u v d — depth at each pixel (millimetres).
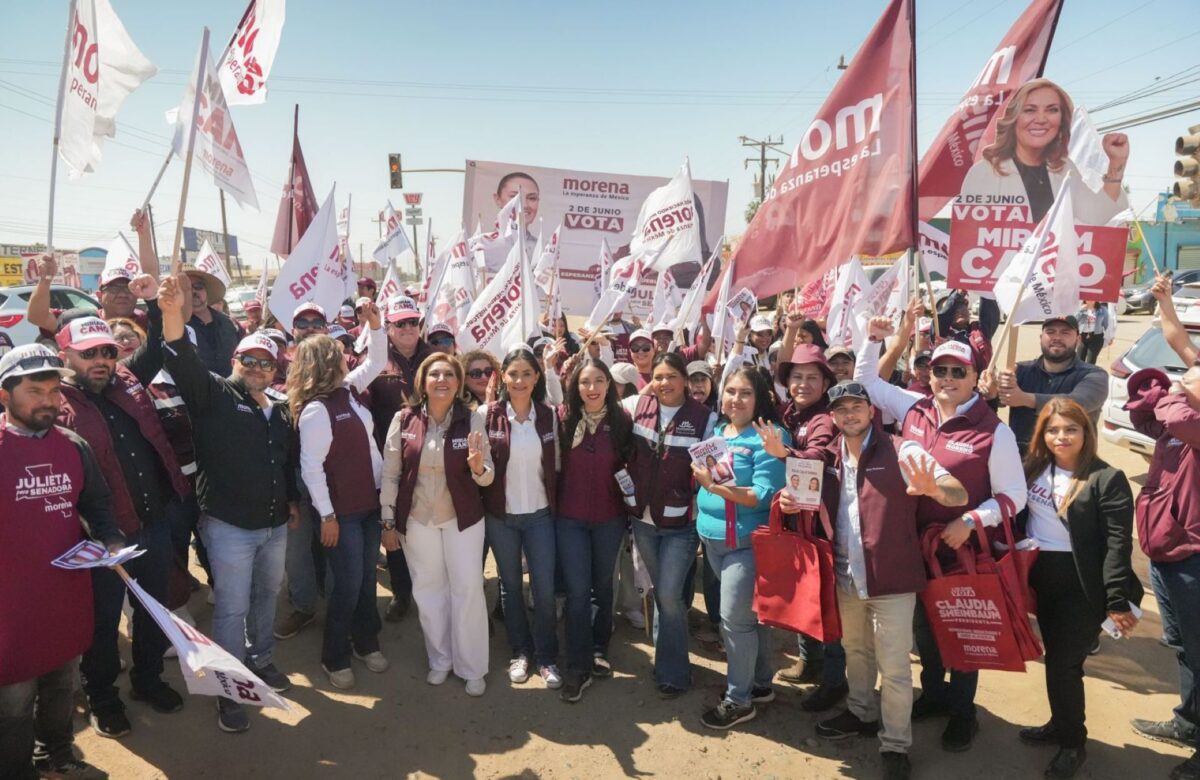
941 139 5285
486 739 3805
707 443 3686
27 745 3035
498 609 5242
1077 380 4559
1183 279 26688
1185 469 3371
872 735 3789
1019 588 3332
